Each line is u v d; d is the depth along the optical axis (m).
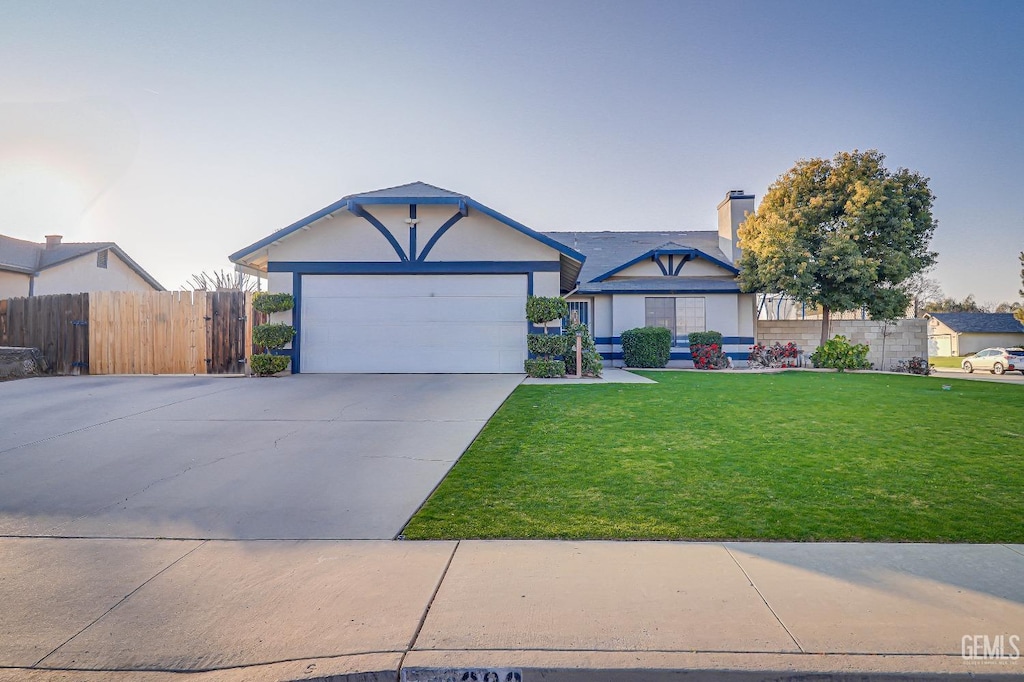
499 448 6.59
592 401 9.48
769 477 5.55
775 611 3.17
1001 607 3.21
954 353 48.06
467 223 13.35
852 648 2.84
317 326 13.38
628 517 4.61
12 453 6.46
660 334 18.44
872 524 4.42
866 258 18.73
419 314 13.36
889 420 8.21
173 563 3.87
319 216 12.94
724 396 10.36
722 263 19.98
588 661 2.75
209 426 7.70
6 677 2.70
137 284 28.31
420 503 5.00
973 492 5.13
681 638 2.92
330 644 2.91
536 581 3.55
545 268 13.30
